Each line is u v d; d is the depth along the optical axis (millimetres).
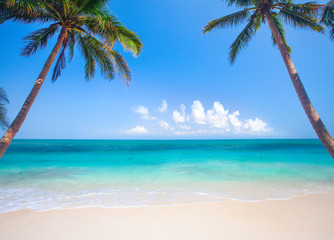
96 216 3750
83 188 6008
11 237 2949
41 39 8078
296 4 6617
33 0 5160
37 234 3041
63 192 5531
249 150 24078
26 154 18797
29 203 4547
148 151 23406
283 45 6082
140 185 6398
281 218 3629
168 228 3229
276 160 13625
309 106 4969
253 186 6211
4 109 11852
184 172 8914
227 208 4148
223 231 3113
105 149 27312
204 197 5004
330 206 4281
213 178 7500
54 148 29500
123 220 3555
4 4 5539
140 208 4180
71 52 9188
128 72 8766
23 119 5078
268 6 6895
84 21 7168
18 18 6789
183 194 5301
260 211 3979
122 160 14094
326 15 6176
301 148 27891
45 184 6562
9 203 4539
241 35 8844
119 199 4855
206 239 2863
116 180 7207
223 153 19984
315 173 8516
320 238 2895
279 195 5160
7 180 7184
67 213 3898
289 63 5730
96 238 2916
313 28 7363
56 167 10617
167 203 4516
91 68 9227
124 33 7324
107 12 7324
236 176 7883
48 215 3793
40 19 7176
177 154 18984
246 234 3012
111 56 8586
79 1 6789
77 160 14008
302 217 3670
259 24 8141
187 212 3936
